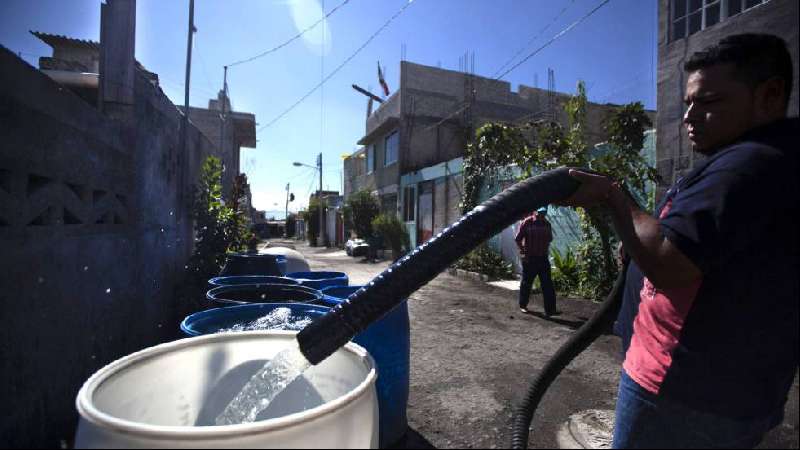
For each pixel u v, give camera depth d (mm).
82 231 2865
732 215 854
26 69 2182
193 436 871
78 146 2803
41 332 2326
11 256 2049
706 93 1041
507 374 3475
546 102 17219
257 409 1315
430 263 1078
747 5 4059
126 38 3775
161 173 5043
